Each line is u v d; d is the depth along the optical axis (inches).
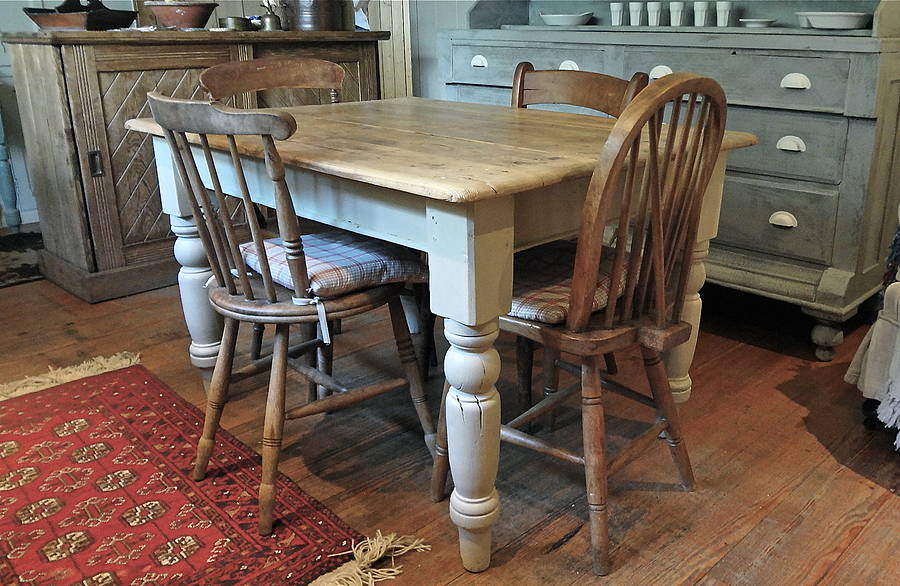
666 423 64.2
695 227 56.6
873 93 83.2
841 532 61.8
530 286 61.5
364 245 69.3
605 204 49.9
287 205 56.1
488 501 56.4
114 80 109.7
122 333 104.3
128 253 117.6
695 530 62.4
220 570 58.4
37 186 122.0
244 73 81.4
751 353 94.9
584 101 82.0
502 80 120.9
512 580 57.3
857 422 78.4
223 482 69.9
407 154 57.7
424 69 174.9
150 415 81.7
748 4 112.6
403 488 68.7
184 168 60.7
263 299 62.6
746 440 75.3
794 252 94.3
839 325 91.4
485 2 130.9
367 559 58.9
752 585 56.3
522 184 48.3
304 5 128.5
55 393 86.6
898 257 74.8
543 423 78.3
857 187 87.4
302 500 66.8
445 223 49.8
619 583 56.7
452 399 54.2
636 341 56.7
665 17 122.1
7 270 131.2
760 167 94.9
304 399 85.0
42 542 62.0
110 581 57.5
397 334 68.7
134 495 68.1
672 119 50.6
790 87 89.6
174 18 118.1
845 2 102.9
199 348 85.2
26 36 107.4
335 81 88.5
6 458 73.9
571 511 65.2
